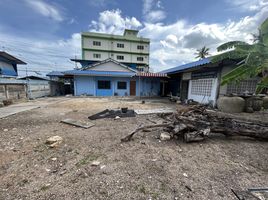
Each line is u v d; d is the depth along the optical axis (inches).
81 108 346.0
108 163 112.0
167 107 374.6
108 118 252.8
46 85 658.2
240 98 304.0
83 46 1414.9
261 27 199.0
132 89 705.0
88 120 237.3
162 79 733.9
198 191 83.7
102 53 1464.1
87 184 88.3
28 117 252.8
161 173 100.4
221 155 127.7
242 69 207.5
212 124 160.4
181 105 414.3
